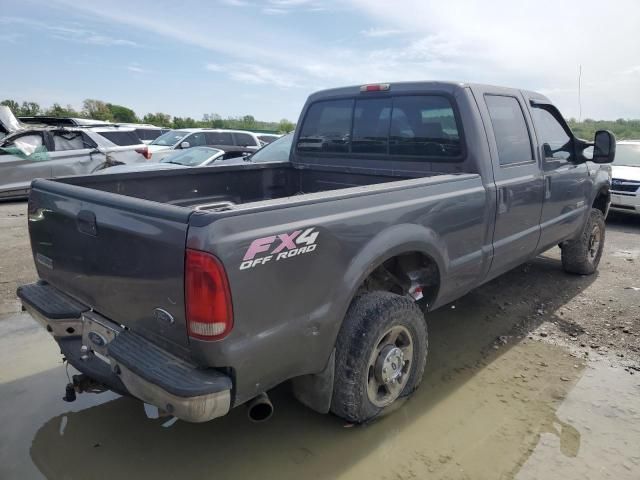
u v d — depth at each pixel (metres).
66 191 2.70
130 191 3.58
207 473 2.60
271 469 2.63
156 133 19.72
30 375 3.54
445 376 3.59
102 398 3.30
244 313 2.11
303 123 4.70
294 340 2.36
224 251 2.01
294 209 2.30
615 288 5.36
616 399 3.29
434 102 3.71
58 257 2.84
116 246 2.37
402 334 3.03
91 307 2.70
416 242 2.96
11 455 2.72
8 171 10.60
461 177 3.36
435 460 2.71
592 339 4.17
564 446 2.82
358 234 2.60
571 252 5.51
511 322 4.52
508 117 3.95
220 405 2.10
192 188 4.02
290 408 3.19
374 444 2.84
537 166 4.20
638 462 2.70
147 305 2.28
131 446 2.81
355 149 4.28
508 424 3.02
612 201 8.83
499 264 3.94
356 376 2.73
